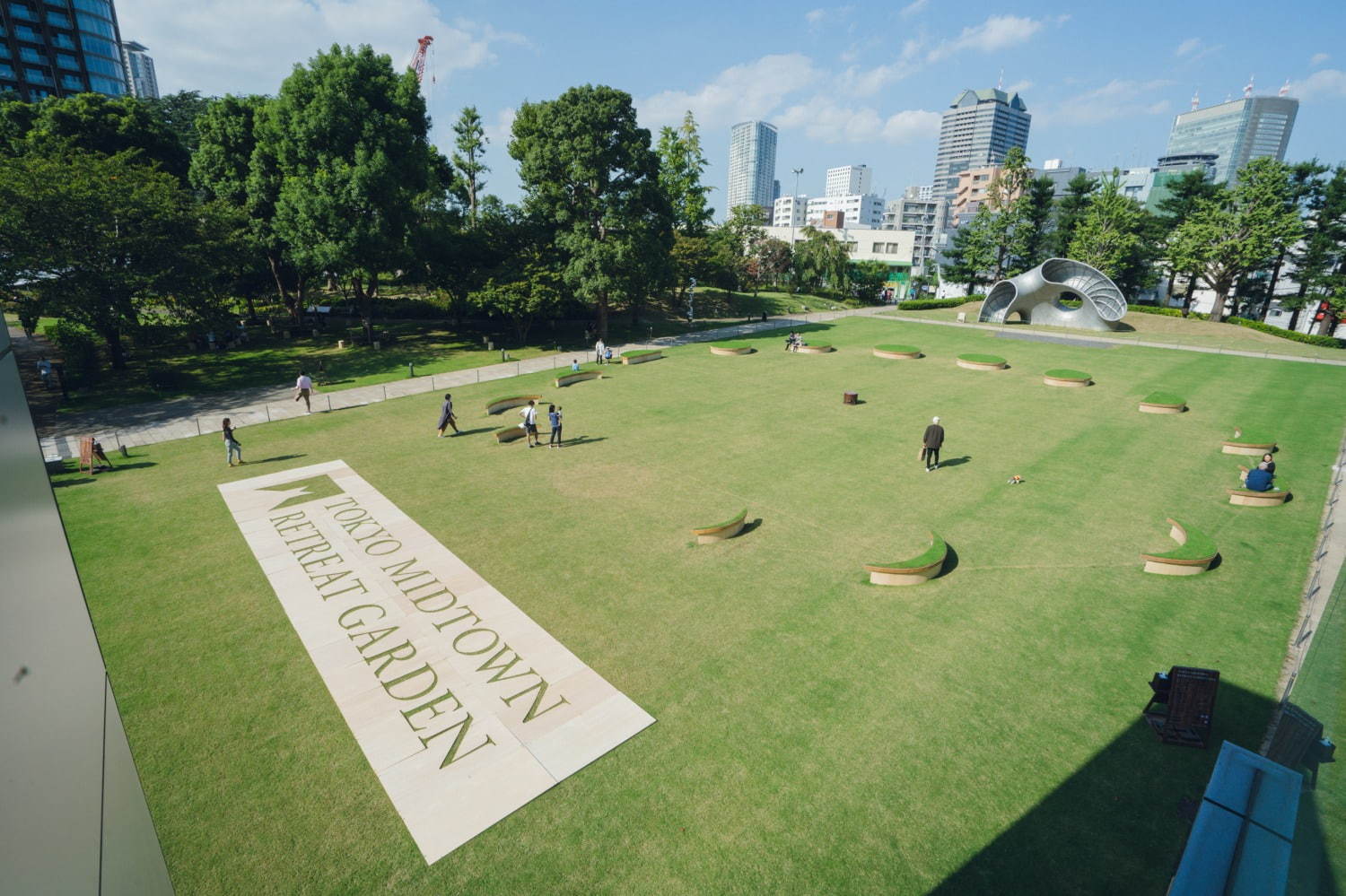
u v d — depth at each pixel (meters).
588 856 8.94
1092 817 9.50
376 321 54.47
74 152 36.69
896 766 10.39
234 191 44.06
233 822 9.37
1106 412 29.78
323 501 20.02
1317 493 20.67
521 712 11.48
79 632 2.93
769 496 20.52
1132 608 14.62
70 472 22.58
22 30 91.12
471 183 65.00
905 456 24.06
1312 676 6.89
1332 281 54.59
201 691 11.93
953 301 75.25
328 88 39.12
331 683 12.17
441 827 9.33
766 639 13.54
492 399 32.34
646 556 16.84
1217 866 5.88
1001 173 77.00
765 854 8.95
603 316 49.41
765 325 60.53
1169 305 78.25
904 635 13.69
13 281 30.61
